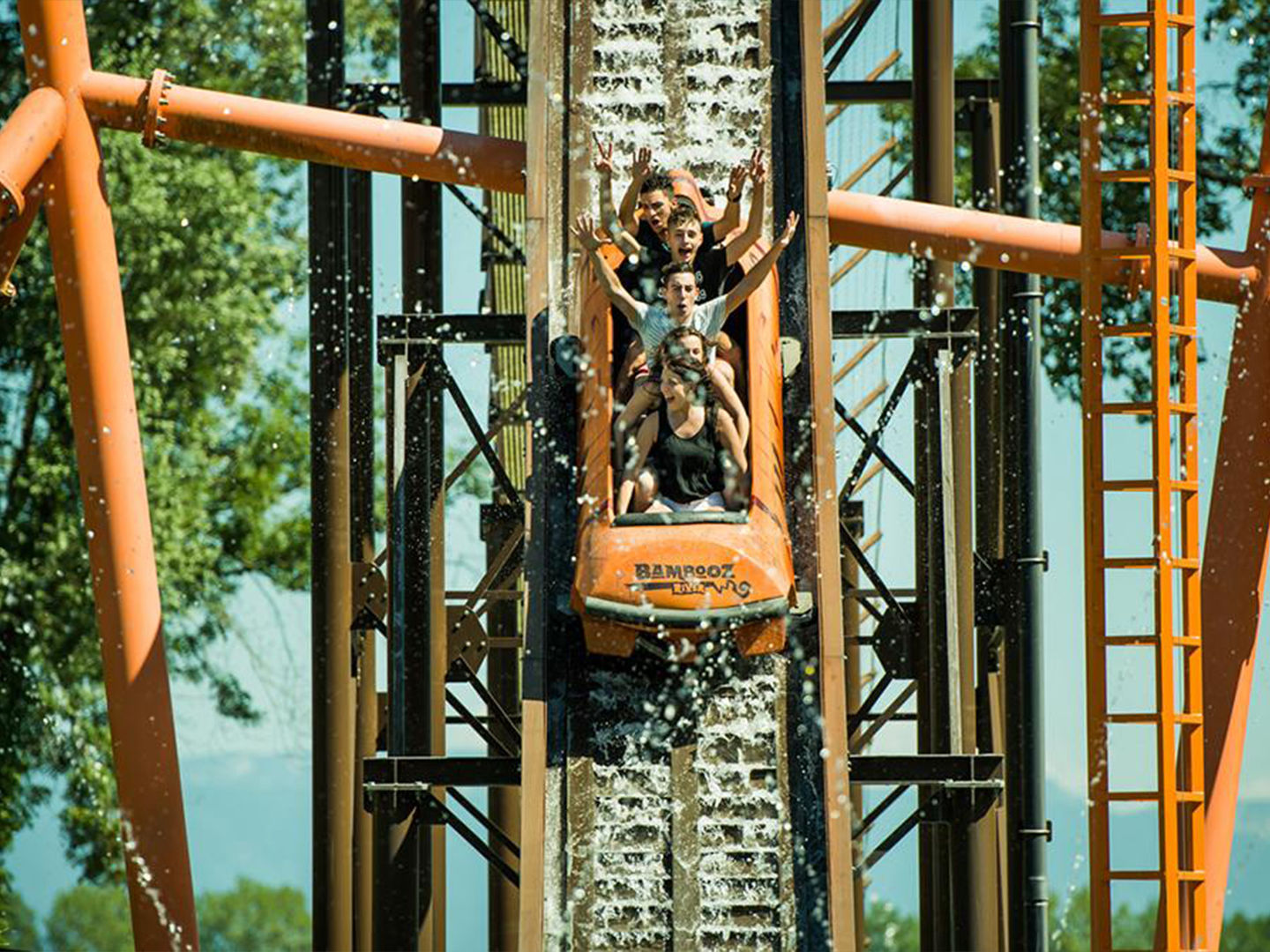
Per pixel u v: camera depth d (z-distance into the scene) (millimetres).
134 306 73750
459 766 35219
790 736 31375
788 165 35969
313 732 40344
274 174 81375
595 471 31641
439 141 37594
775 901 30219
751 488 31531
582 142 36312
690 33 37188
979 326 44812
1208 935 35688
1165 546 34844
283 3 80000
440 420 38719
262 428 81312
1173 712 34406
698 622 30484
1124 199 76875
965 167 76125
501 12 53344
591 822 30797
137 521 37000
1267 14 74625
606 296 32406
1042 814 38719
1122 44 76875
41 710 72812
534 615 32219
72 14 37438
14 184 36219
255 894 102250
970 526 39312
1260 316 37219
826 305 34031
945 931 42250
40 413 74688
